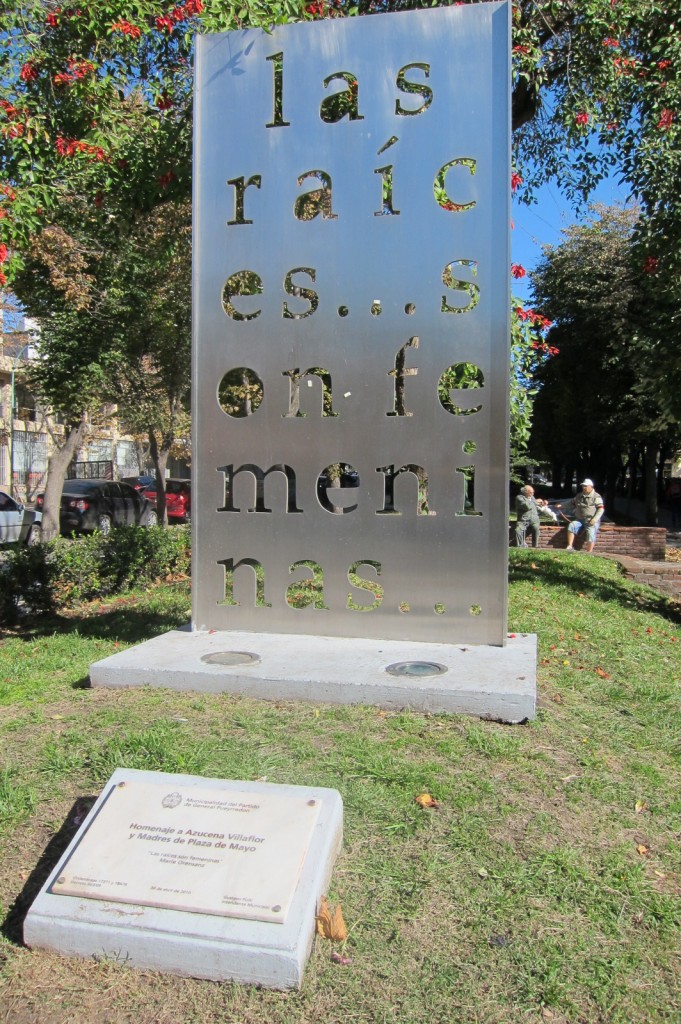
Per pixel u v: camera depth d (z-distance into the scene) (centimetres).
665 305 966
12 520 1777
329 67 547
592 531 1502
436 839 330
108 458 4297
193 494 576
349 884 303
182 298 1464
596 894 304
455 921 289
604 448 3656
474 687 438
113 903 277
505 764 388
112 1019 252
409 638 543
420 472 844
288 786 316
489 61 523
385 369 538
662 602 998
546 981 264
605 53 855
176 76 731
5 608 864
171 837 294
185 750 389
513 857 322
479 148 523
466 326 525
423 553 539
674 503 3803
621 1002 258
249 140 559
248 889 275
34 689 502
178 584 1113
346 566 552
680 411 964
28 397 3500
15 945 282
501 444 523
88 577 1002
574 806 358
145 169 702
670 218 877
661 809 365
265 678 460
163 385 1820
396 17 535
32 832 338
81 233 1135
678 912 297
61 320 1289
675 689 551
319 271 548
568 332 2659
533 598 888
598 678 563
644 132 868
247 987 261
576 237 2573
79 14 656
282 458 558
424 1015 251
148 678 480
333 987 260
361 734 411
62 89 681
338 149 545
